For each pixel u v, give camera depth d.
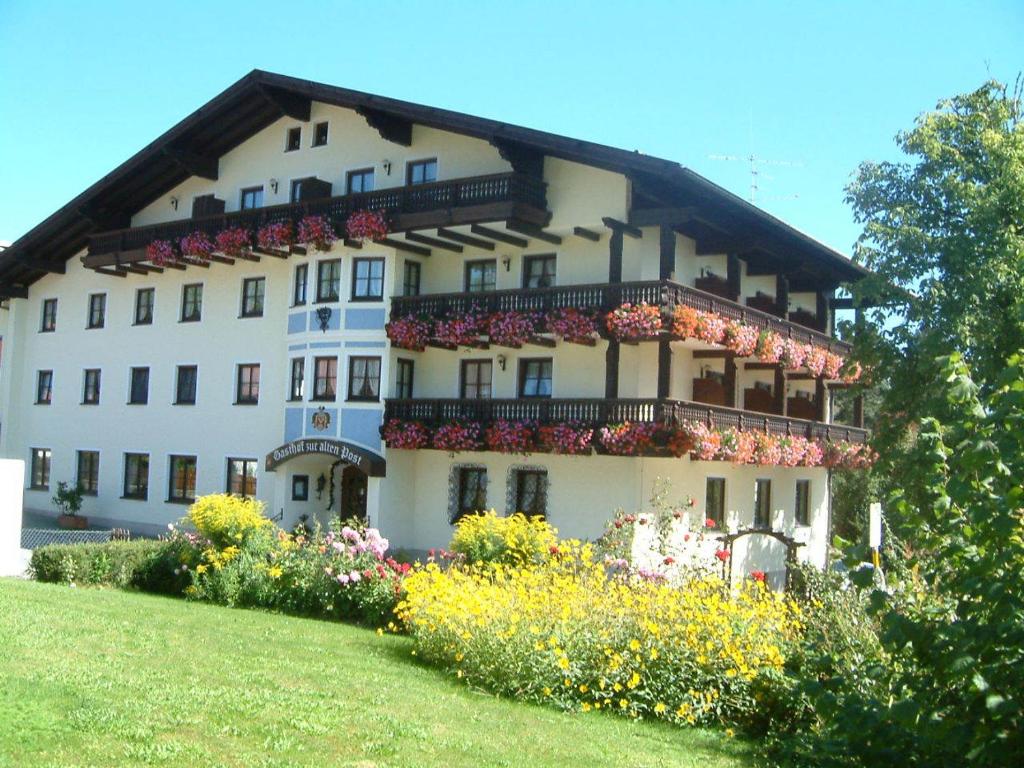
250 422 30.34
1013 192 21.94
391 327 26.70
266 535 17.92
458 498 27.00
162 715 8.25
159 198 33.41
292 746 7.81
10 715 7.76
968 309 21.56
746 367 28.31
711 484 26.77
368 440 27.12
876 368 23.89
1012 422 5.90
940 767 6.15
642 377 24.59
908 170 23.55
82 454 35.00
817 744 8.77
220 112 30.09
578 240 25.38
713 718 10.64
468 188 24.94
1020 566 5.77
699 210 23.98
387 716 9.03
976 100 23.47
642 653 10.93
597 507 24.30
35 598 14.34
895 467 23.48
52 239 35.16
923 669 6.30
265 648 12.16
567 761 8.34
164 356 32.84
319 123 29.59
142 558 18.41
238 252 29.31
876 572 6.82
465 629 11.88
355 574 15.84
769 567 29.16
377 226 26.00
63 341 36.06
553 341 25.44
